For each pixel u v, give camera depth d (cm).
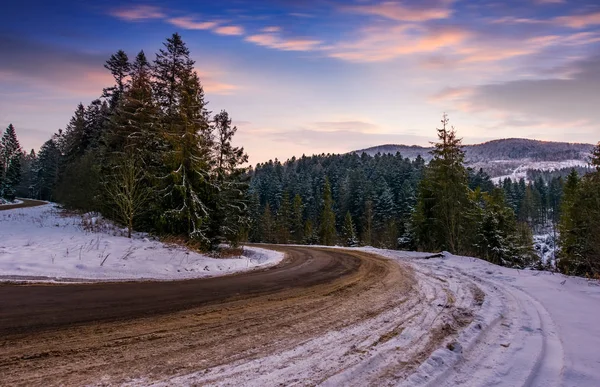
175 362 362
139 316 523
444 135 2519
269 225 6128
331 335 468
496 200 2891
